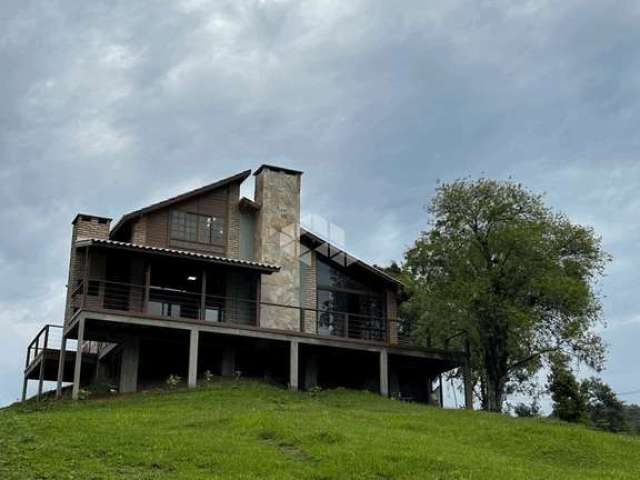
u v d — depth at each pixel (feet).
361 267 136.98
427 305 121.29
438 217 125.29
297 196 135.33
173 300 121.29
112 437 71.51
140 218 123.65
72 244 122.52
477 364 136.67
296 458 69.05
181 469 63.62
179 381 116.67
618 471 73.82
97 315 106.63
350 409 101.81
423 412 101.60
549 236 121.39
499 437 84.64
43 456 65.05
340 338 122.93
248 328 116.67
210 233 128.98
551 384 135.44
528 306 119.85
